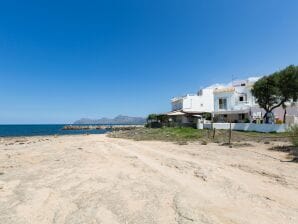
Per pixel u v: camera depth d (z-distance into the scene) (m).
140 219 5.55
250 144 20.20
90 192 7.75
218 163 12.34
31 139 42.38
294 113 39.03
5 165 13.27
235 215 5.69
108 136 45.00
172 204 6.46
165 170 10.88
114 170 11.07
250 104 44.31
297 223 5.30
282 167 11.11
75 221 5.57
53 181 9.31
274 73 33.12
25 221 5.69
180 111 46.00
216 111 45.56
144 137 32.81
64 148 22.14
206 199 6.83
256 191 7.61
